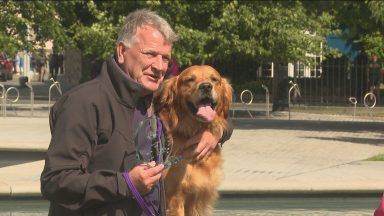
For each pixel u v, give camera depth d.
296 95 30.33
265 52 23.67
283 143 15.73
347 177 10.13
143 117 3.62
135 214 3.48
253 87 32.50
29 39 25.38
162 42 3.51
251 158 12.84
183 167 5.89
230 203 8.73
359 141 16.67
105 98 3.39
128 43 3.48
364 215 8.38
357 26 33.31
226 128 6.00
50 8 23.98
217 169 6.27
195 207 6.30
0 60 26.38
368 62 34.22
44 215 8.17
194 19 24.19
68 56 32.81
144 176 3.27
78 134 3.29
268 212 8.55
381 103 31.72
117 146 3.37
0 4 23.41
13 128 16.28
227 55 24.14
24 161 10.83
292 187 8.88
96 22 24.45
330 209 8.73
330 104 30.88
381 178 9.99
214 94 5.73
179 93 5.84
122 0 23.02
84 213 3.37
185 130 5.80
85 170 3.32
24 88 45.06
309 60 24.98
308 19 25.30
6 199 8.40
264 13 23.62
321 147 15.00
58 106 3.42
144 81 3.48
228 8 23.14
